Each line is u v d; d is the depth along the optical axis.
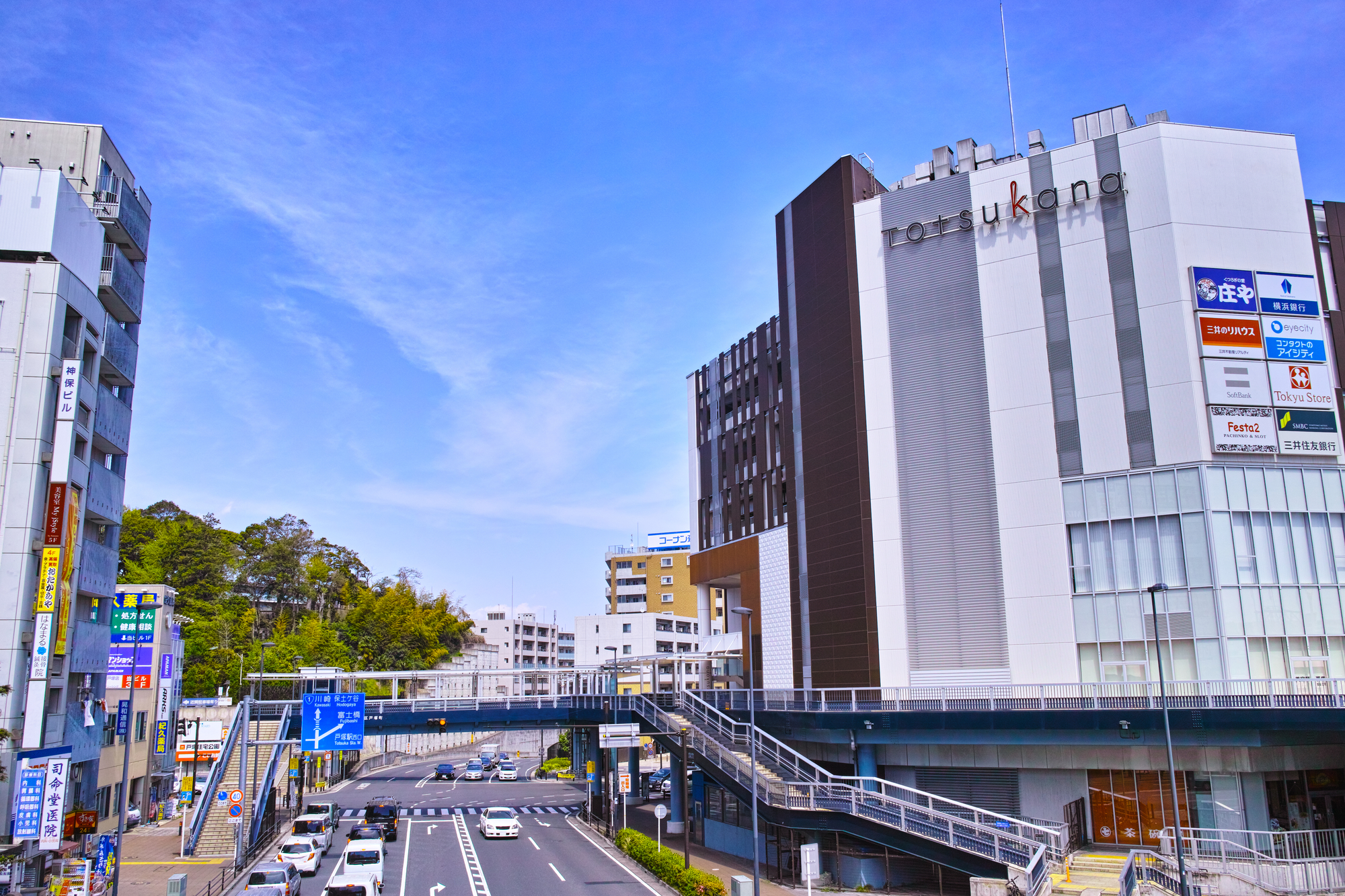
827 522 52.59
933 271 50.03
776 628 60.62
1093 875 31.62
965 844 32.28
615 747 47.00
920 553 47.97
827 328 53.88
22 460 38.81
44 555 38.50
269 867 32.38
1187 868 32.00
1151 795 38.12
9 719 36.88
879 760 43.34
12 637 37.47
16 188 40.56
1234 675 39.84
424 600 140.50
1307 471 42.84
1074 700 39.22
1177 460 42.69
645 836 45.66
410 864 41.97
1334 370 44.88
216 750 50.62
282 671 89.38
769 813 37.69
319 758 82.38
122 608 47.44
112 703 52.59
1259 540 41.66
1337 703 35.84
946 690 45.22
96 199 47.50
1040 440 45.88
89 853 40.00
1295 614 40.97
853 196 53.62
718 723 48.34
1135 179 45.53
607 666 68.12
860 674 48.72
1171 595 41.78
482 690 143.75
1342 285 46.03
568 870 40.16
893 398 50.09
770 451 64.94
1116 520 43.53
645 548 161.12
